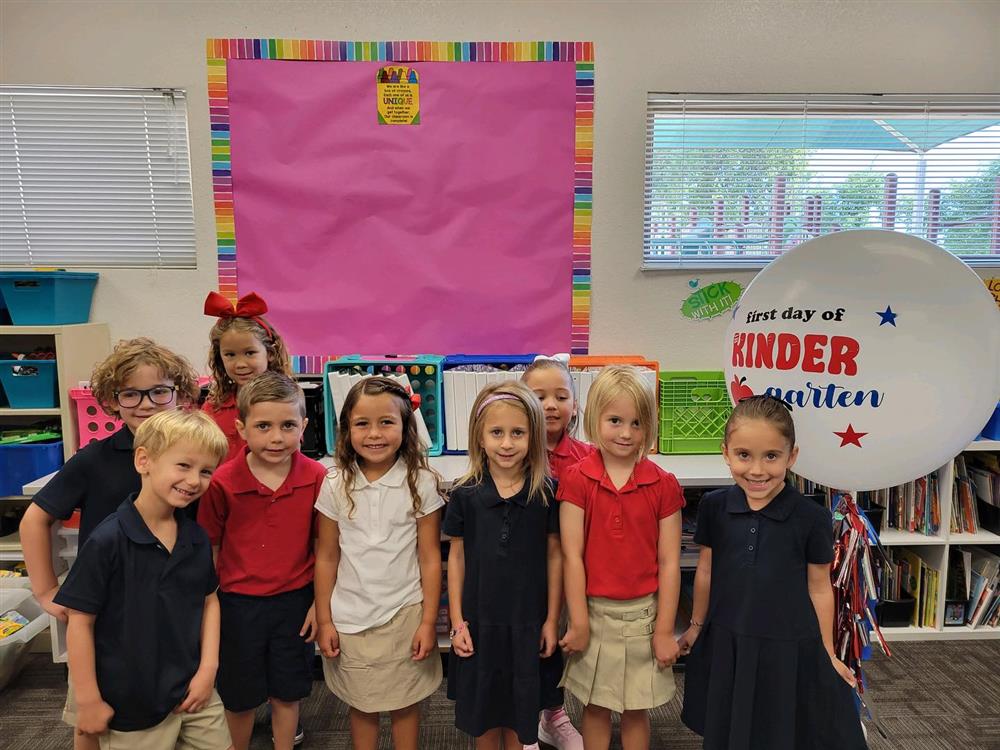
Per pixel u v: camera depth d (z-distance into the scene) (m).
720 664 1.34
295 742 1.69
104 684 1.17
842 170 2.36
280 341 1.85
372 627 1.38
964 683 1.96
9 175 2.26
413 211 2.28
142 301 2.31
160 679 1.20
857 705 1.42
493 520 1.35
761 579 1.30
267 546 1.41
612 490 1.37
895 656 2.11
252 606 1.41
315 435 2.08
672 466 2.05
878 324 1.26
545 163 2.28
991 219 2.40
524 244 2.32
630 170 2.30
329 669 1.46
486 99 2.24
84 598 1.14
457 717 1.39
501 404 1.33
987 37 2.30
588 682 1.39
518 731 1.33
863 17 2.28
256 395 1.37
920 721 1.78
